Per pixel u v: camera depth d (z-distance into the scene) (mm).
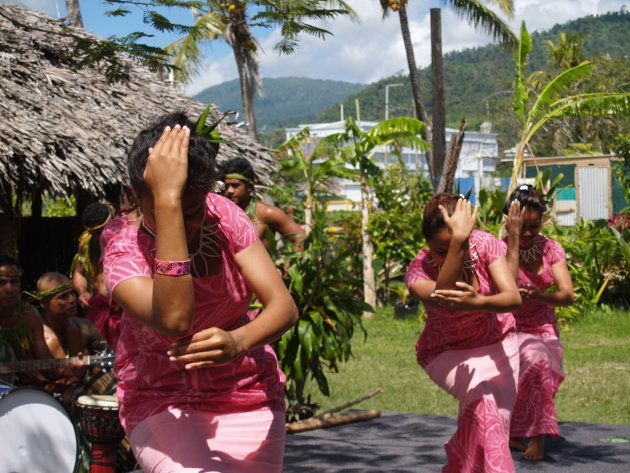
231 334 2125
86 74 8625
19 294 4676
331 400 7887
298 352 5879
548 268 4984
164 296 1986
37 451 3609
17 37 8289
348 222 16359
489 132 52438
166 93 9820
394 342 11969
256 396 2428
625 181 15953
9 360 4441
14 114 7160
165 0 3787
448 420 6641
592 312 13617
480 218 13242
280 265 5879
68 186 6984
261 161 10328
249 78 19656
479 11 16594
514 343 3838
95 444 4203
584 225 14820
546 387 5062
